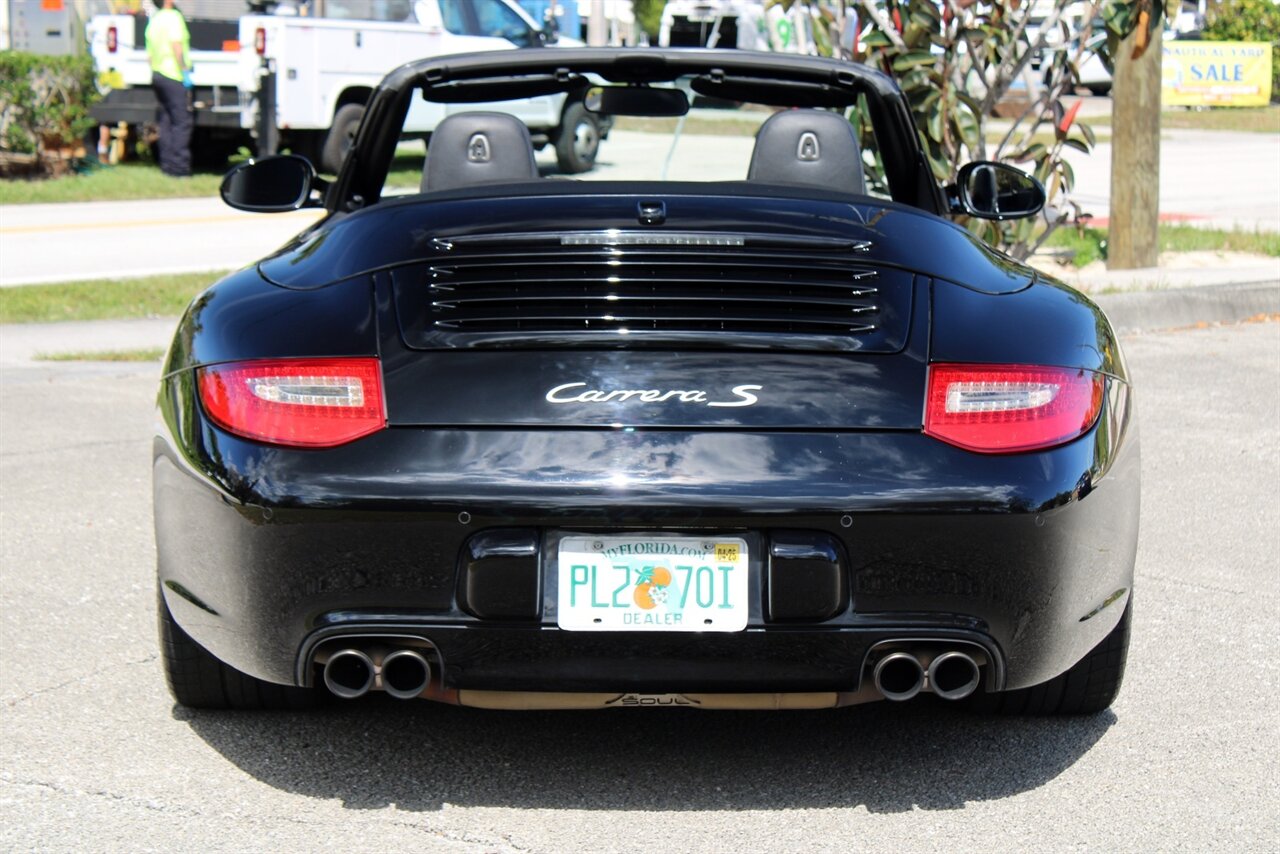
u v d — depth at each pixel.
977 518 2.77
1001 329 2.97
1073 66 9.02
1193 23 30.56
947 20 8.57
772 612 2.77
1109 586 3.08
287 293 3.07
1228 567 4.78
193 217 14.84
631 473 2.74
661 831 2.98
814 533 2.76
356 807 3.09
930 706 3.65
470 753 3.37
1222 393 7.36
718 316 2.95
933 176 4.13
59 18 23.23
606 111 4.12
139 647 4.05
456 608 2.79
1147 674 3.87
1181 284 9.91
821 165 3.94
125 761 3.31
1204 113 28.28
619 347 2.90
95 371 8.05
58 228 13.92
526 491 2.73
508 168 3.95
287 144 17.06
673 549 2.78
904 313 2.98
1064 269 10.94
